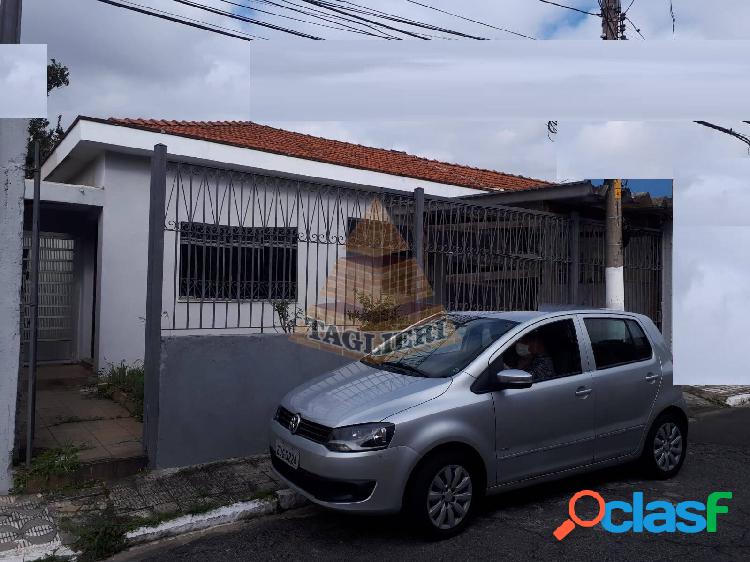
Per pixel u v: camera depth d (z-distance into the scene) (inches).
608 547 173.8
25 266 292.7
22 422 249.3
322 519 195.6
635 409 218.2
